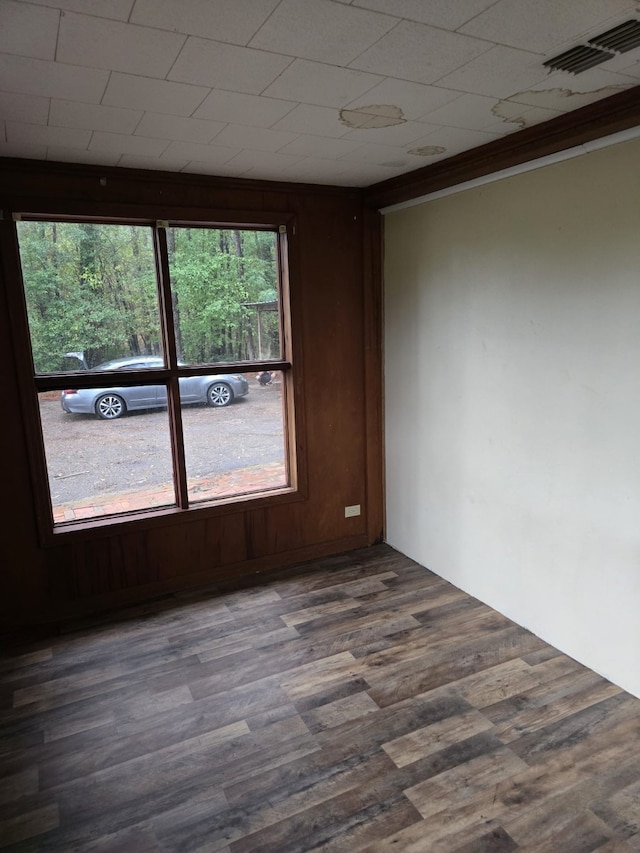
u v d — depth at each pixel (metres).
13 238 2.85
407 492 3.88
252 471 3.74
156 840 1.86
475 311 3.10
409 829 1.88
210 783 2.08
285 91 2.00
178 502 3.51
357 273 3.79
